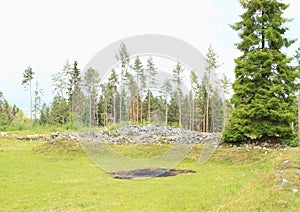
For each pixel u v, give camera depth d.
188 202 6.73
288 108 14.95
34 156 14.12
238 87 15.18
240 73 15.52
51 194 7.64
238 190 7.48
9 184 8.71
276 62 15.04
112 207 6.54
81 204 6.75
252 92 15.12
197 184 8.65
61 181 9.16
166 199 7.12
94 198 7.27
